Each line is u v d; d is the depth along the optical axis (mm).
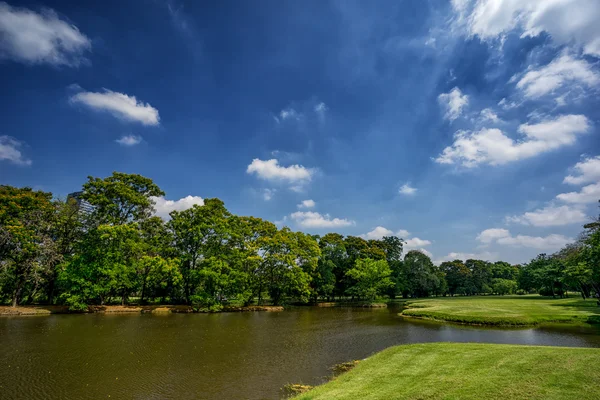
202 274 45594
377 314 42250
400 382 11352
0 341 21734
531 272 72625
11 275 40875
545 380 9750
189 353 18750
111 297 50719
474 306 41875
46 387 12938
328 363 16531
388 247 81125
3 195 38250
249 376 14383
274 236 58000
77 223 46062
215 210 52156
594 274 39875
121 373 14820
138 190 50156
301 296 58531
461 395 9227
